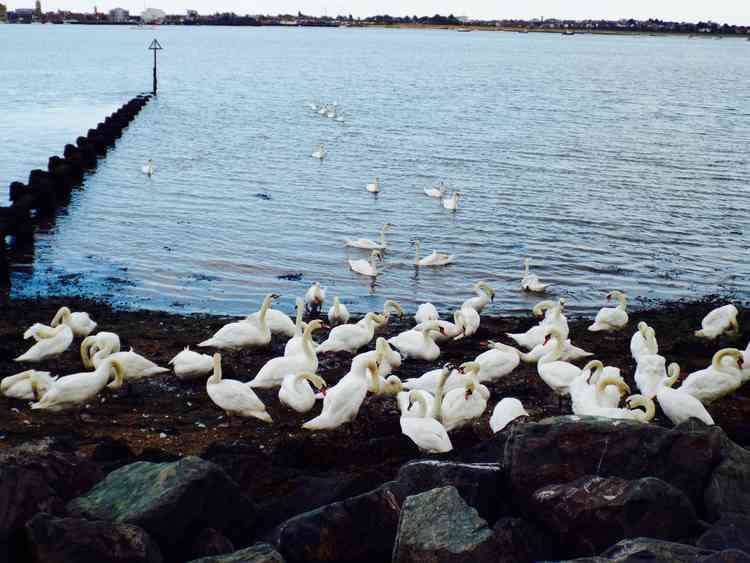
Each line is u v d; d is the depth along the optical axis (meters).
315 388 16.69
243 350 18.78
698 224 35.34
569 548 9.37
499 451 11.70
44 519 8.82
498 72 131.38
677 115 73.81
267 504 10.58
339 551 9.45
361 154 50.03
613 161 49.22
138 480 9.91
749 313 23.97
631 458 10.28
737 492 10.00
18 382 15.43
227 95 83.31
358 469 11.90
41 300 22.88
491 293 23.81
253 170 44.03
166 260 27.73
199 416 15.20
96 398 15.72
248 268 27.41
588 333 22.03
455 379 15.89
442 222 34.44
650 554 8.23
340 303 23.31
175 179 41.03
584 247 31.45
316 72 121.44
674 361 19.62
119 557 8.77
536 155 50.81
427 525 9.02
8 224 27.61
